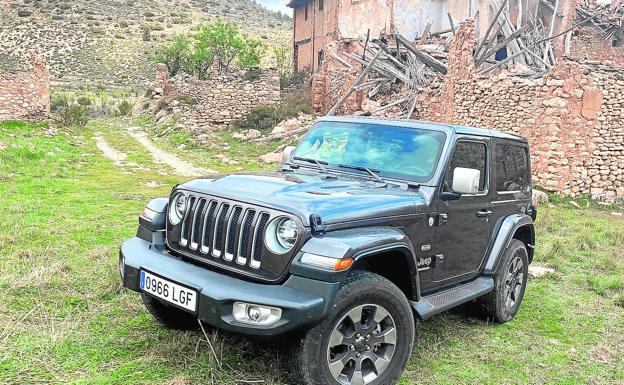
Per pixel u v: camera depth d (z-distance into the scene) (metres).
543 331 5.61
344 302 3.58
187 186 4.21
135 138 26.50
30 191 11.81
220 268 3.81
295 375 3.62
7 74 25.80
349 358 3.75
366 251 3.63
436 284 4.70
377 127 5.12
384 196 4.19
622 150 16.05
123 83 74.31
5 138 18.95
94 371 3.95
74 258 6.78
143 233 4.46
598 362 4.95
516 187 5.89
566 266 8.41
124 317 5.00
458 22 31.69
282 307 3.39
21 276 5.93
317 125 5.55
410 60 25.81
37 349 4.24
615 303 6.63
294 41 43.47
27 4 100.62
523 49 24.80
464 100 18.95
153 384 3.81
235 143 24.56
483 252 5.29
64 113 29.22
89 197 11.49
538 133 15.74
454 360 4.73
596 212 14.53
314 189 4.11
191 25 109.50
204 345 4.44
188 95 33.31
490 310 5.56
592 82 15.41
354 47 28.47
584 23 30.23
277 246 3.62
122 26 99.19
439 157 4.63
